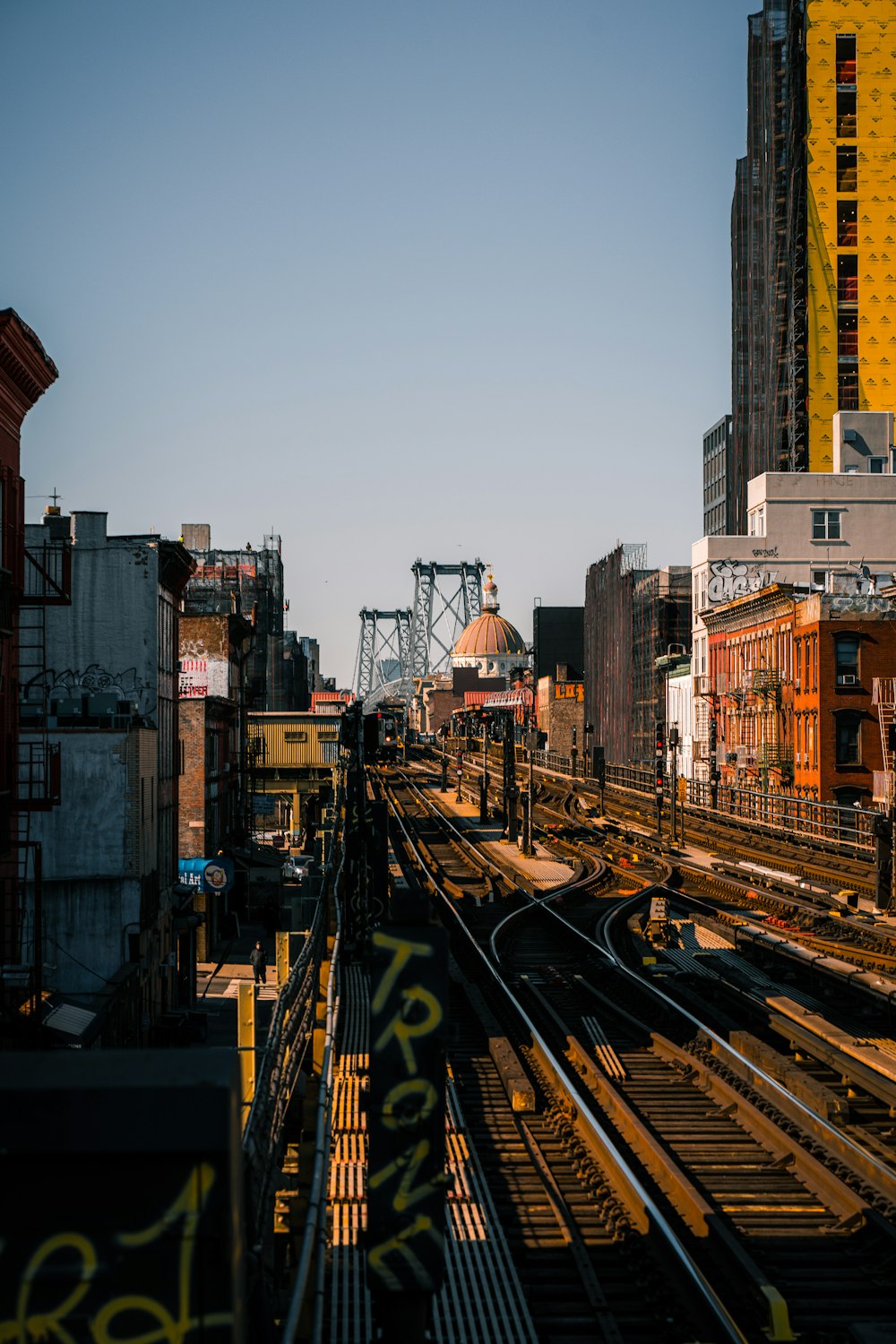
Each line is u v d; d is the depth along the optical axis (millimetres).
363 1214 14539
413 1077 7387
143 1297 4887
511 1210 15570
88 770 33750
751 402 109812
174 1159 4891
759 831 64250
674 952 36750
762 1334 12133
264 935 55125
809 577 84438
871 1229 14664
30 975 22359
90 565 39938
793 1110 18844
